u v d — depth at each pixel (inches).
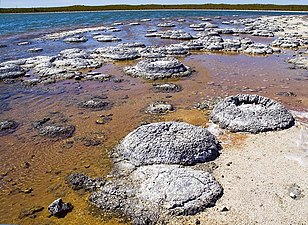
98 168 397.4
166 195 327.6
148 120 538.0
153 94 671.8
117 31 1665.8
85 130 505.0
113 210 321.7
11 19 2410.2
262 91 685.9
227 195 338.3
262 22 2010.3
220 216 311.3
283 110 513.0
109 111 581.0
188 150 400.2
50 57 974.4
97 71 856.9
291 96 649.6
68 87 724.0
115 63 949.2
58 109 595.8
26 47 1209.4
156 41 1338.6
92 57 1011.3
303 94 663.8
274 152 421.1
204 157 402.0
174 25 1887.3
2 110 593.3
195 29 1690.5
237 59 994.1
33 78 788.0
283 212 315.9
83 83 751.7
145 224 303.6
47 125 526.0
